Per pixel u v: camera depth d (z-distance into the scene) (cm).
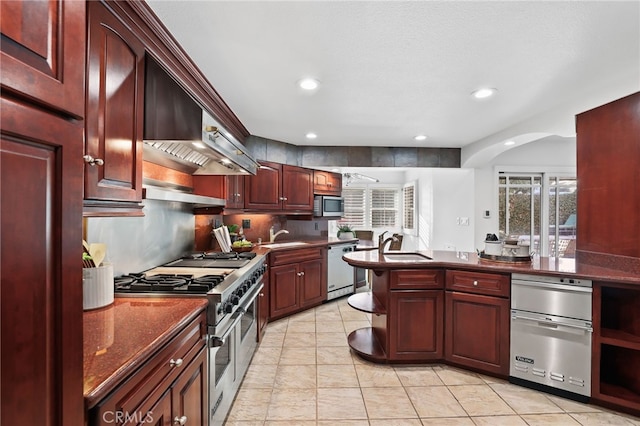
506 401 216
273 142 401
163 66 173
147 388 102
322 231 521
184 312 136
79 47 69
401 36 170
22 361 56
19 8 56
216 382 172
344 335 329
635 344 200
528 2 143
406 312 263
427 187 563
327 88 241
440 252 323
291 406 210
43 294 60
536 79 225
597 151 250
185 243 290
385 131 364
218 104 265
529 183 495
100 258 146
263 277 314
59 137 64
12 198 55
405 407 209
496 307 241
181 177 276
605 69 209
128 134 139
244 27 161
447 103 273
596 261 250
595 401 211
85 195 110
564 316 218
